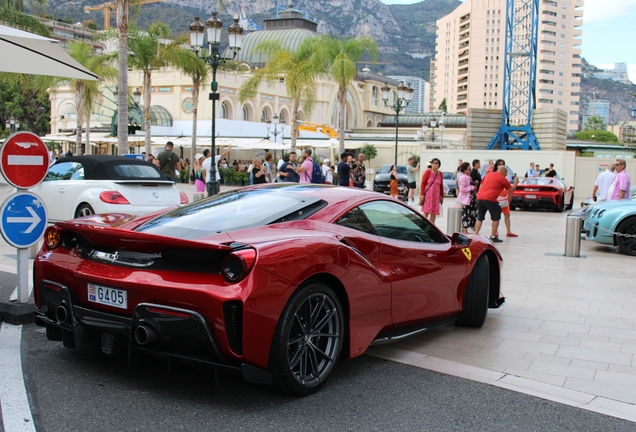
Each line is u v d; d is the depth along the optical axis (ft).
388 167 109.60
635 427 11.98
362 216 15.39
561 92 596.70
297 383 12.66
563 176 105.19
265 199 15.16
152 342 12.09
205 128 169.78
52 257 14.15
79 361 15.06
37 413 11.79
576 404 13.09
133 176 36.32
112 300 12.71
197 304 11.62
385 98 100.42
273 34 267.39
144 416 11.79
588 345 17.70
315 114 233.14
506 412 12.53
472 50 571.28
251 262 11.67
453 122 258.78
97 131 177.06
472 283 18.89
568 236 36.24
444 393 13.53
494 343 17.75
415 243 16.67
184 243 11.78
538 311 21.99
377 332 14.85
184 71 118.01
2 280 24.81
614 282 27.96
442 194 45.68
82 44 126.41
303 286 12.61
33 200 19.21
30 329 17.95
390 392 13.50
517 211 76.38
